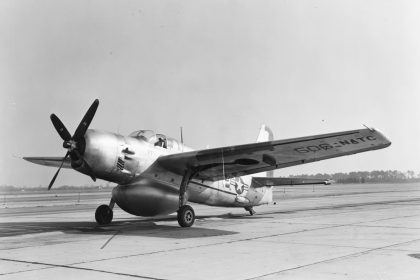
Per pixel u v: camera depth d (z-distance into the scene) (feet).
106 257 24.59
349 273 19.90
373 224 42.11
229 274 19.97
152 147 41.01
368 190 189.98
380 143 36.37
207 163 42.39
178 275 19.84
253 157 41.37
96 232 37.68
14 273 20.47
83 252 26.40
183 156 39.70
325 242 29.94
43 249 27.71
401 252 25.50
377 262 22.47
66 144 34.88
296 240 31.14
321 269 20.85
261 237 33.06
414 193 144.97
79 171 36.60
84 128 35.40
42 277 19.61
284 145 37.65
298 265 21.86
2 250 27.37
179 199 42.39
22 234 36.32
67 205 94.73
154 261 23.26
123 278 19.31
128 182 40.09
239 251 26.37
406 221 45.11
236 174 47.34
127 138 39.11
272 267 21.43
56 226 43.52
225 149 38.47
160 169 41.55
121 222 48.14
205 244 29.50
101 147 35.78
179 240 31.68
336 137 35.24
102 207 43.55
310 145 37.68
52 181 36.24
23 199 140.05
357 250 26.30
